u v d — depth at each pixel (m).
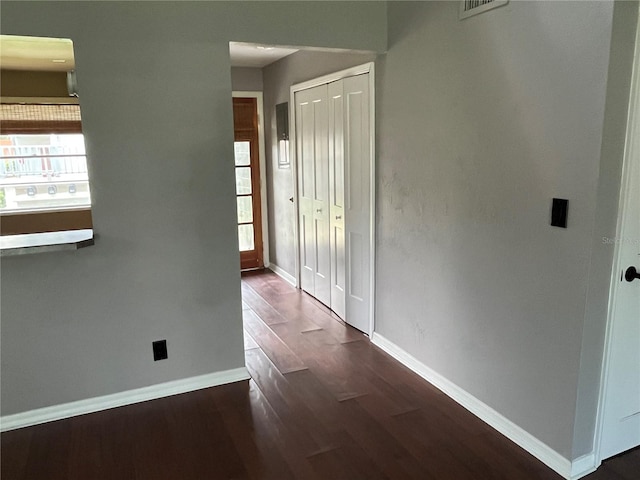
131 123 2.57
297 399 2.85
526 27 2.09
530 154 2.15
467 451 2.35
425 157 2.83
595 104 1.85
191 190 2.76
